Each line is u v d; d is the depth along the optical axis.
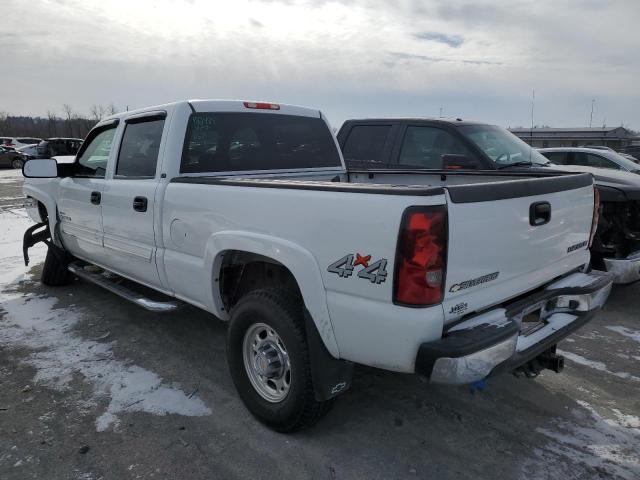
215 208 3.14
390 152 6.56
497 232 2.46
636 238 5.13
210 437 2.95
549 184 2.80
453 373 2.20
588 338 4.38
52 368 3.82
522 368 3.12
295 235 2.64
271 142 4.27
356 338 2.44
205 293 3.36
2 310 5.07
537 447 2.84
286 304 2.77
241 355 3.10
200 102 3.85
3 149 28.41
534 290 2.97
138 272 4.11
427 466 2.68
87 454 2.80
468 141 5.98
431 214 2.16
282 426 2.91
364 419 3.13
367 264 2.33
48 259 5.66
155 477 2.61
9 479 2.60
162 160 3.68
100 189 4.38
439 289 2.22
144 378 3.66
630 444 2.87
